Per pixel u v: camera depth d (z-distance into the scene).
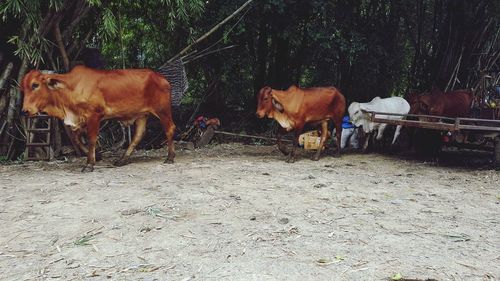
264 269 3.34
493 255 3.68
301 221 4.46
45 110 6.70
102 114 6.83
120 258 3.52
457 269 3.39
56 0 6.89
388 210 4.92
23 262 3.43
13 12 6.93
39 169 6.94
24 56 7.53
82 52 8.88
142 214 4.58
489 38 11.60
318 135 9.62
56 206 4.84
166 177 6.38
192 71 11.67
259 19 10.17
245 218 4.52
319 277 3.22
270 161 8.00
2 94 7.88
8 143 8.07
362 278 3.22
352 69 11.70
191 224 4.30
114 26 7.72
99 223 4.30
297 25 10.37
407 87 12.67
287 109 7.72
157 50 10.84
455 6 11.33
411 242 3.94
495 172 7.16
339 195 5.54
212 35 10.60
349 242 3.91
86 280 3.13
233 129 11.45
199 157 8.36
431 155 8.70
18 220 4.38
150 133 10.68
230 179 6.32
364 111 8.27
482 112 8.09
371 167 7.59
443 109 8.21
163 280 3.14
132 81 6.94
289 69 12.06
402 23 12.87
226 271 3.30
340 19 10.49
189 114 12.06
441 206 5.13
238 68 11.55
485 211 4.95
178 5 8.06
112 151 9.03
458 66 11.42
